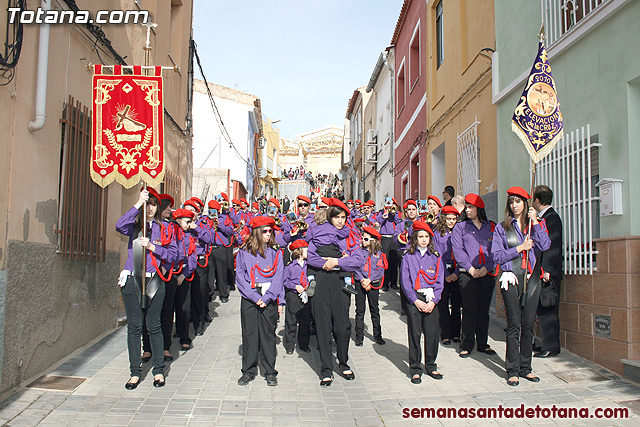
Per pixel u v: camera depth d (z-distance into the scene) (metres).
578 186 6.14
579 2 6.67
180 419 4.72
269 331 5.85
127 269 5.51
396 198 19.45
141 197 5.49
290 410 5.00
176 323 7.27
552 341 6.33
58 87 6.19
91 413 4.78
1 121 4.94
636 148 5.47
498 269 6.61
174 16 12.54
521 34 7.85
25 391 5.20
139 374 5.57
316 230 5.99
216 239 10.52
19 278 5.22
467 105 10.60
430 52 13.88
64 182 6.23
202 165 23.72
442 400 5.19
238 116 24.98
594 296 5.91
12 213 5.11
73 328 6.58
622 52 5.57
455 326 7.54
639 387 5.14
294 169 50.06
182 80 12.96
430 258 5.88
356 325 7.60
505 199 8.34
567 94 6.61
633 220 5.47
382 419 4.77
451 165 11.80
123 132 5.79
